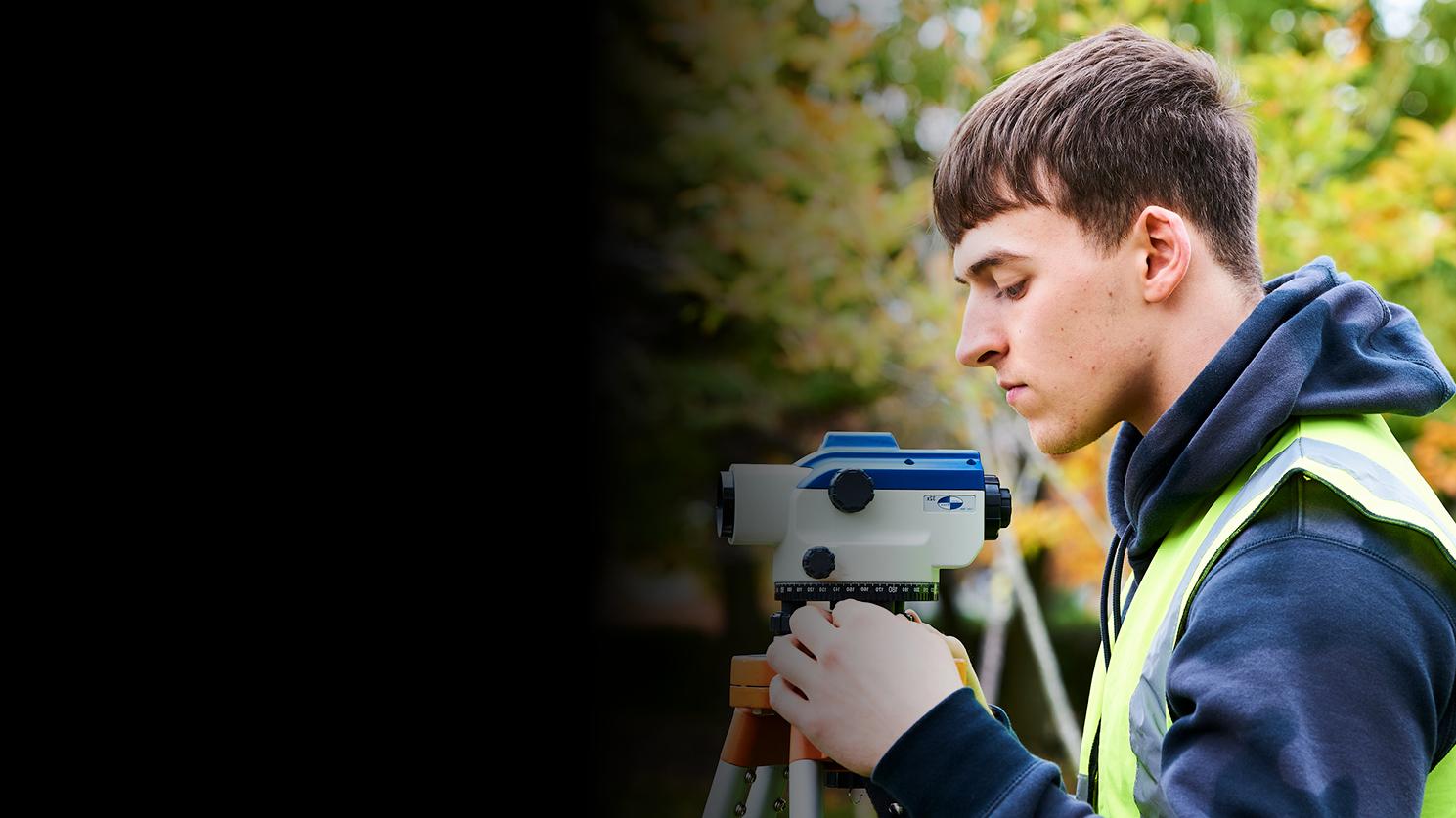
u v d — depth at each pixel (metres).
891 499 1.51
